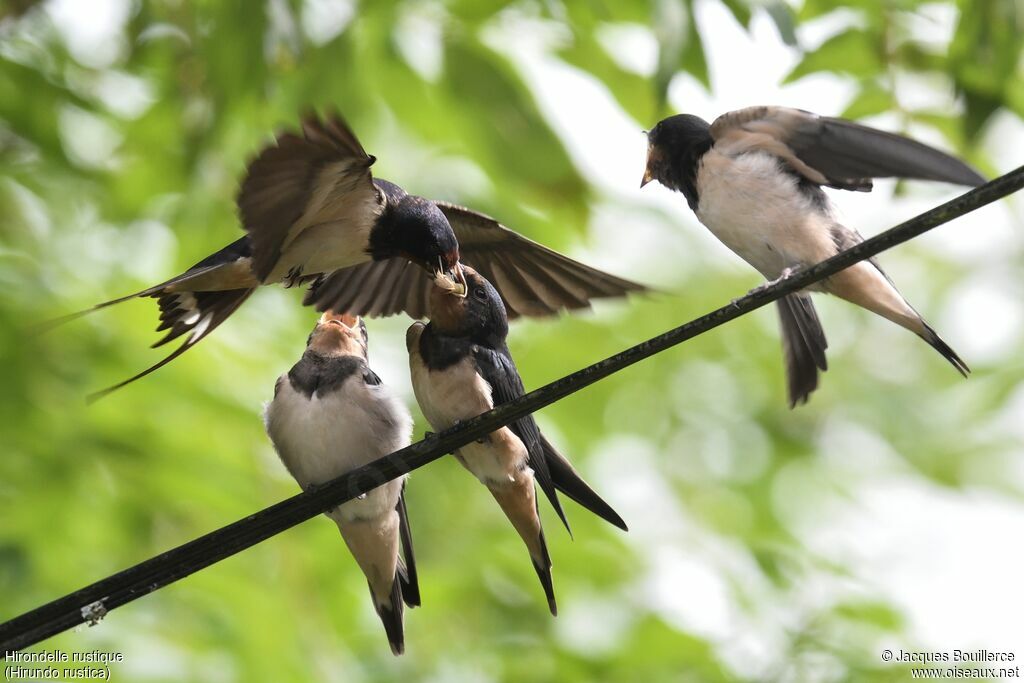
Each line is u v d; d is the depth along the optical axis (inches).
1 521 439.8
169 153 534.3
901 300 367.9
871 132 352.2
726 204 370.9
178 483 454.3
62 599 291.6
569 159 480.4
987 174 483.5
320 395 344.8
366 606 486.6
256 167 293.3
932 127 453.1
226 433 467.8
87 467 448.8
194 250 504.4
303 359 350.6
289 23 451.8
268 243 312.7
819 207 370.9
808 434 714.2
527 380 582.6
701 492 655.8
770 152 369.1
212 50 467.8
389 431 346.6
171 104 522.0
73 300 491.2
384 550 339.0
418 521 520.7
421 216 342.0
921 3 450.3
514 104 472.7
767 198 364.5
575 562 521.3
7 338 461.4
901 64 452.4
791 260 368.8
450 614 512.1
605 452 617.3
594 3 446.3
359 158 297.4
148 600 443.5
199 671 428.1
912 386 781.9
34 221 519.5
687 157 388.2
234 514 455.8
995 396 697.6
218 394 471.5
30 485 443.5
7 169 520.7
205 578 450.6
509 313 386.6
